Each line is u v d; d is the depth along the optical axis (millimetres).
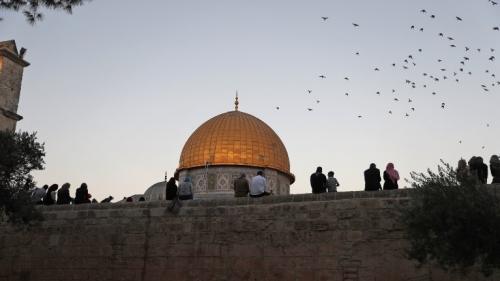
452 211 13609
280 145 43906
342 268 17938
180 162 44000
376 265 17562
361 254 17828
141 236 20969
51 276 21844
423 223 14273
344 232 18234
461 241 13633
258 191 21031
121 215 21562
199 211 20422
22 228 22578
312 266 18328
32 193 20531
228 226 19828
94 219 21938
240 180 22562
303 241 18672
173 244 20391
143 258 20656
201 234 20109
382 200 18047
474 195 13719
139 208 21406
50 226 22531
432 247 14234
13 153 18250
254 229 19438
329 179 21203
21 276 22297
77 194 23812
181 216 20609
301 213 18984
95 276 21156
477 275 16266
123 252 21031
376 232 17844
